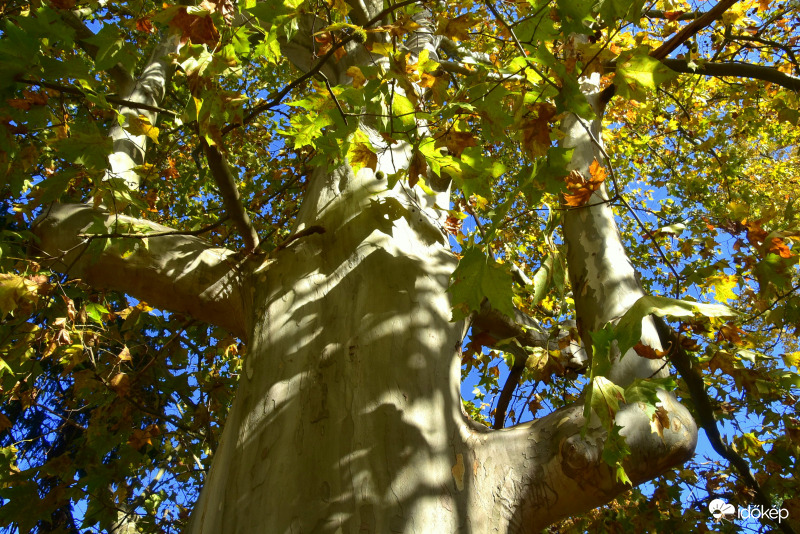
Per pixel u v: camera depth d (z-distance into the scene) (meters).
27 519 3.37
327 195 2.79
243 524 1.71
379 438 1.83
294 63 4.11
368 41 3.09
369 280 2.33
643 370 2.11
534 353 3.50
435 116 1.74
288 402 1.97
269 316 2.30
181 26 1.61
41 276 2.67
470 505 1.83
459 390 2.20
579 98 1.58
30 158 2.41
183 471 5.05
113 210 2.29
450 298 2.40
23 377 4.10
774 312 2.70
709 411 3.33
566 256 2.70
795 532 3.58
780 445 3.80
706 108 7.42
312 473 1.77
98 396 4.18
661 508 4.19
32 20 1.63
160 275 2.71
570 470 1.89
